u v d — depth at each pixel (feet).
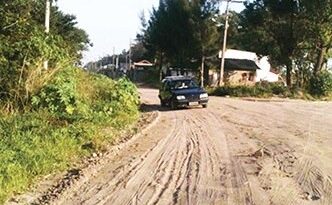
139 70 301.22
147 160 38.91
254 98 132.87
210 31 197.36
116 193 28.76
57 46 60.95
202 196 28.07
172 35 208.54
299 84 154.10
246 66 234.79
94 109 61.77
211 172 34.50
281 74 242.78
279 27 167.94
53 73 57.21
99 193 28.76
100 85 77.82
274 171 34.91
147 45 244.01
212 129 59.47
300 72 171.63
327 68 168.76
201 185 30.66
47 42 58.03
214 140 50.08
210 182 31.48
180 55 211.00
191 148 44.86
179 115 78.54
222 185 30.71
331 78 147.13
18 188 28.50
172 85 96.63
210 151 43.27
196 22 199.11
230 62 228.02
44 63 56.03
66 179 31.58
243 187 30.22
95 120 54.44
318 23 152.76
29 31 56.18
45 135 40.86
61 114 52.13
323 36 153.99
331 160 39.14
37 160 33.53
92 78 81.20
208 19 198.90
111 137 48.88
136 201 27.07
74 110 54.60
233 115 77.92
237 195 28.32
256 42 179.83
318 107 97.71
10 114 49.37
